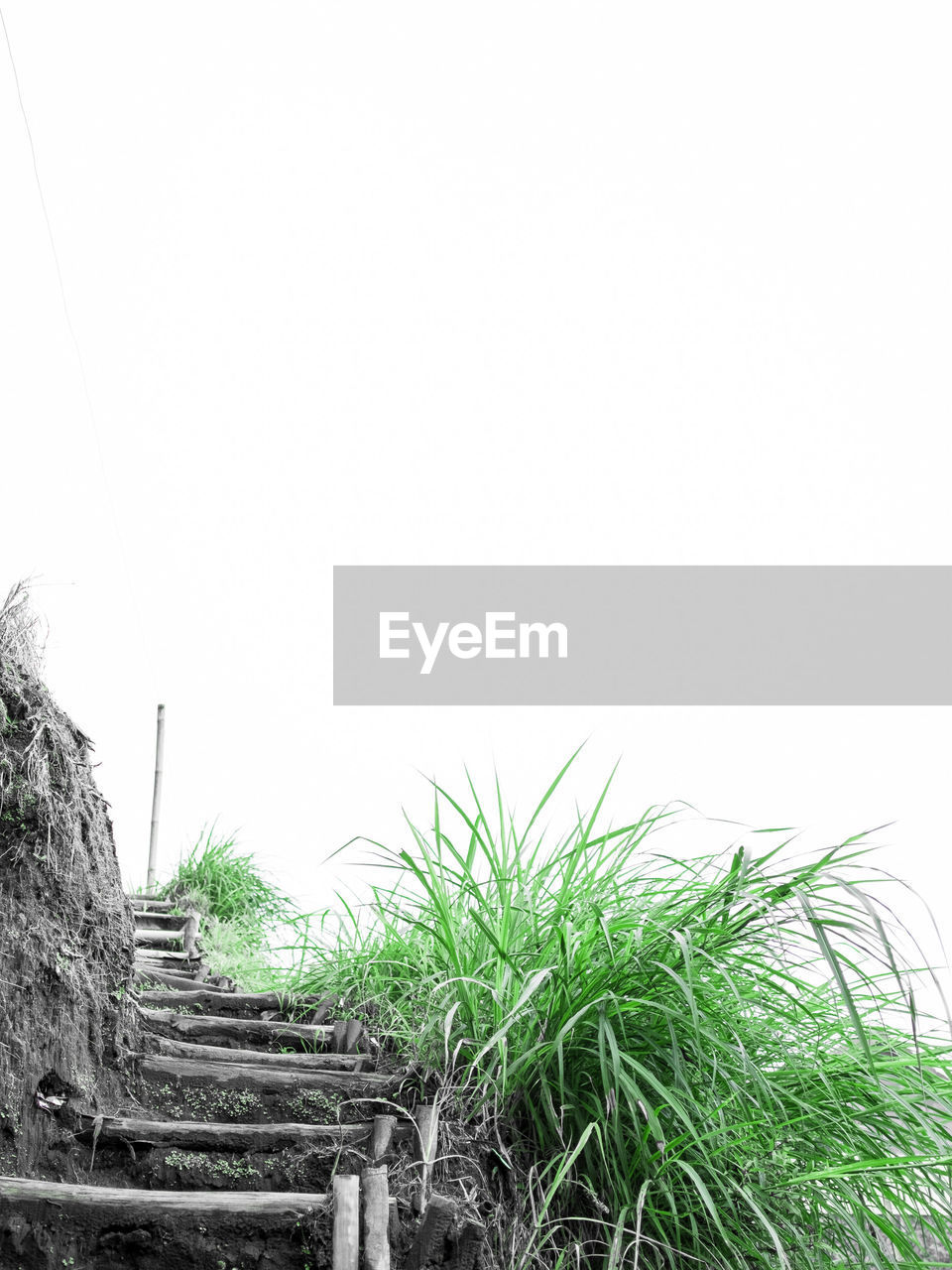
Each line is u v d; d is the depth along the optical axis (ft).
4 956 8.32
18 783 8.72
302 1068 10.21
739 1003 8.50
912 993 7.14
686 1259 7.73
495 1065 8.64
